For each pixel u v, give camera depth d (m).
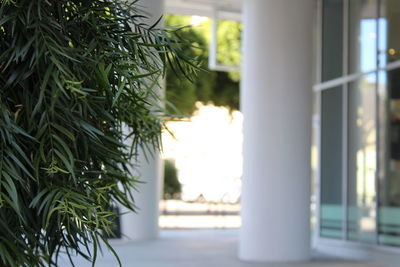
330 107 11.74
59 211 2.51
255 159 9.48
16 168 2.58
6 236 2.62
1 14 2.54
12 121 2.55
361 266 9.16
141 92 3.07
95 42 2.79
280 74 9.41
